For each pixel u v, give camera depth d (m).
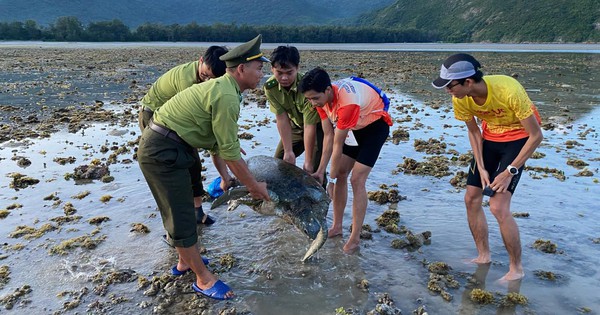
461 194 6.16
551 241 4.80
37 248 4.66
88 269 4.31
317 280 4.17
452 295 3.92
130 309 3.74
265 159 4.72
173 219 3.72
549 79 18.78
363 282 4.09
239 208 5.75
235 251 4.71
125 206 5.68
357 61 29.69
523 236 4.91
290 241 4.89
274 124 10.27
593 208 5.59
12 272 4.23
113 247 4.71
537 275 4.20
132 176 6.71
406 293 3.96
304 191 4.27
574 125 10.11
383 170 7.16
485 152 4.25
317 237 4.27
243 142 8.64
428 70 23.22
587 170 6.82
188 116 3.63
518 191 6.16
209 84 3.66
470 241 4.88
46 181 6.49
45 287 4.02
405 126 10.17
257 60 3.76
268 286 4.08
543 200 5.85
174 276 4.22
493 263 4.43
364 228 5.18
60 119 10.27
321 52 42.06
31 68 22.70
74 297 3.89
